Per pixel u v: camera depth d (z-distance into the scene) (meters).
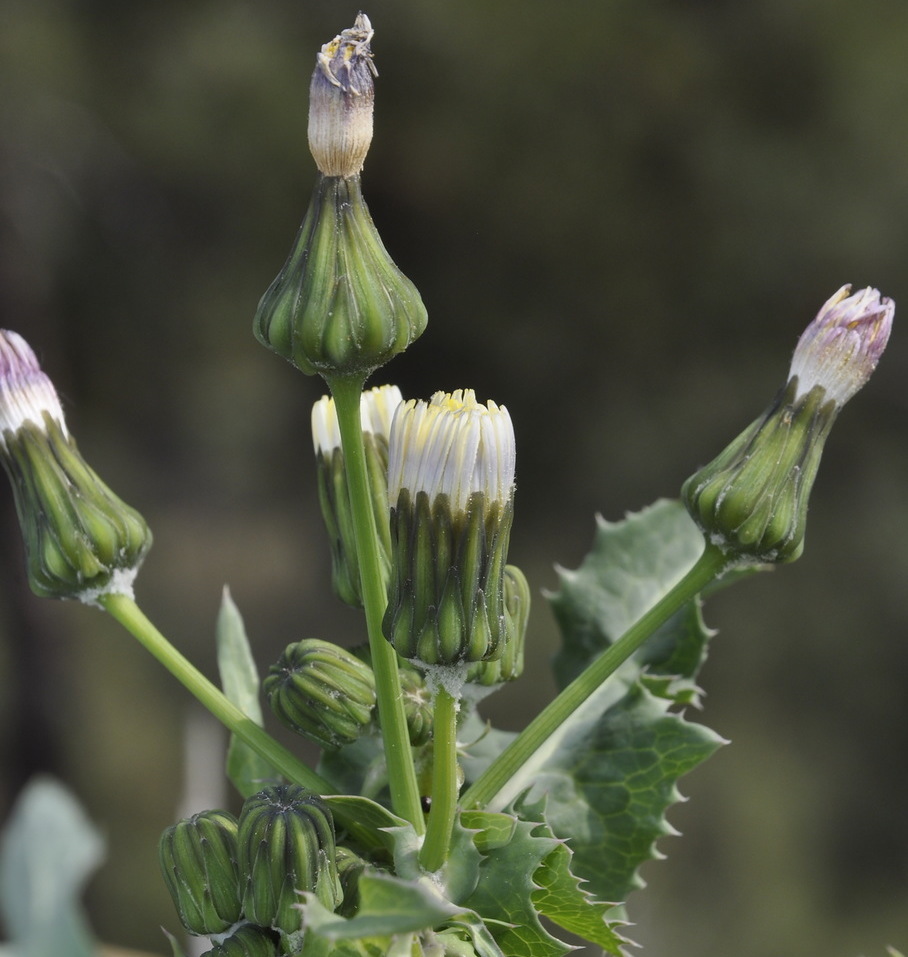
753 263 1.38
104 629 1.28
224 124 1.42
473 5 1.42
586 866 0.31
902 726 1.28
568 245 1.42
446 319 1.44
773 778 1.24
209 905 0.28
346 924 0.26
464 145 1.42
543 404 1.42
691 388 1.39
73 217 1.29
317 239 0.28
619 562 0.33
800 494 0.29
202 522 1.47
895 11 1.41
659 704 0.31
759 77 1.41
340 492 0.29
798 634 1.30
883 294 1.37
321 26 1.46
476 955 0.28
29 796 0.21
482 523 0.28
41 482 0.29
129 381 1.47
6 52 1.23
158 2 1.42
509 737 0.32
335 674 0.29
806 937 1.14
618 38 1.41
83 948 0.21
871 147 1.39
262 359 1.49
